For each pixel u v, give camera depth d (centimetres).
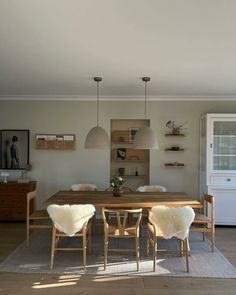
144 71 393
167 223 323
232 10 224
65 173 574
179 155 571
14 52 321
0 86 491
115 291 283
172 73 402
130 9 223
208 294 279
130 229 344
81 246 407
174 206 364
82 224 334
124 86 484
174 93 539
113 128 593
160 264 349
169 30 261
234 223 518
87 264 348
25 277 313
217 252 392
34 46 302
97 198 403
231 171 518
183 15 233
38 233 472
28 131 574
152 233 353
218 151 529
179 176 571
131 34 270
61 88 504
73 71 396
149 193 452
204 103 568
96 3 215
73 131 573
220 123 530
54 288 289
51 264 335
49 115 574
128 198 404
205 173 529
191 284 299
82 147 573
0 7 221
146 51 315
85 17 237
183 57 335
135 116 570
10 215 529
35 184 552
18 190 530
